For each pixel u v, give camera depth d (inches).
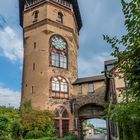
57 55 1644.9
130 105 182.5
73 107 1615.4
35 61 1617.9
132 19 178.9
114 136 1019.3
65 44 1722.4
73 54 1771.7
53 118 1430.9
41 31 1659.7
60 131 1482.5
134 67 181.0
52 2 1724.9
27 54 1688.0
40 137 1220.5
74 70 1750.7
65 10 1800.0
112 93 891.4
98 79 1616.6
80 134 1579.7
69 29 1782.7
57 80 1584.6
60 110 1534.2
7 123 988.6
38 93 1524.4
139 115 176.1
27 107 1430.9
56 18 1723.7
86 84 1654.8
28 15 1775.3
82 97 1631.4
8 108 1275.8
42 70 1562.5
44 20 1664.6
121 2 178.7
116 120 192.1
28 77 1615.4
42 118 1343.5
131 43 184.2
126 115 184.5
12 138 1047.6
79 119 1617.9
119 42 195.0
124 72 190.9
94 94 1604.3
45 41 1620.3
